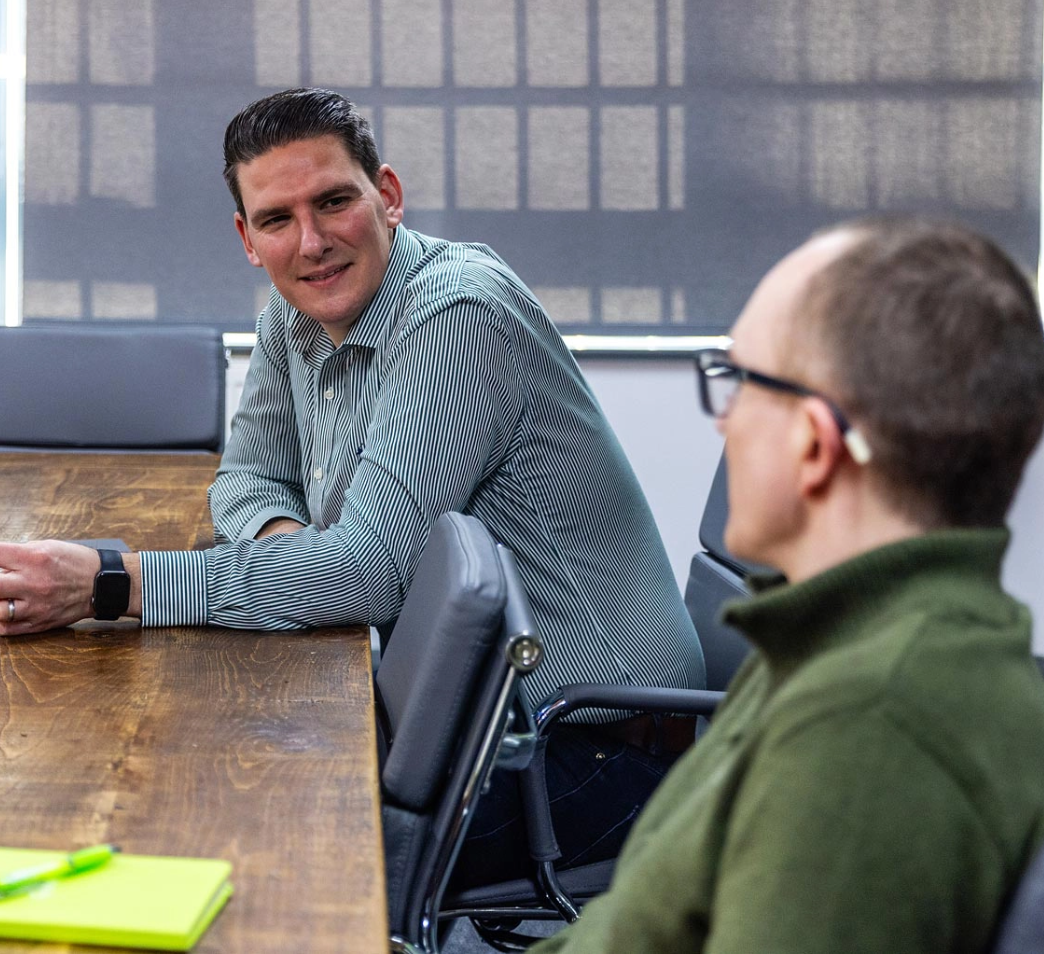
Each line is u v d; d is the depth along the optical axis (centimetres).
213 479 250
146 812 87
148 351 329
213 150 416
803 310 62
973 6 417
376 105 418
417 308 153
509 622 105
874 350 59
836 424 60
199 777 93
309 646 133
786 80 419
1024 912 50
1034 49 419
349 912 73
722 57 418
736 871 55
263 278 421
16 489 229
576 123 420
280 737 103
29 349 324
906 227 62
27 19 407
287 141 156
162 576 138
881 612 59
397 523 143
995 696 55
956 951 53
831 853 52
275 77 415
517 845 141
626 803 150
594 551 160
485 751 103
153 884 73
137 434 326
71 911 69
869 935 52
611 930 66
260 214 159
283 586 138
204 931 70
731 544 67
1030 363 59
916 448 59
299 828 84
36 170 412
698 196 423
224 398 339
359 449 164
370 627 144
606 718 151
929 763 53
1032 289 62
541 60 418
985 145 421
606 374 427
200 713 109
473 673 106
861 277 60
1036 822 54
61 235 415
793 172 422
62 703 111
